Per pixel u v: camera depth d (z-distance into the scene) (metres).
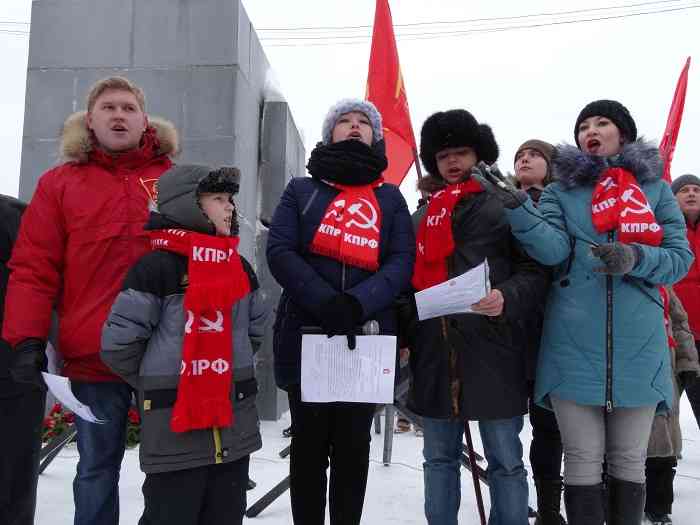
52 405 4.68
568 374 2.23
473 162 2.59
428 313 2.21
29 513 2.36
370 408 2.34
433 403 2.40
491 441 2.37
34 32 5.09
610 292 2.21
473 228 2.44
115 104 2.37
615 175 2.30
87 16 5.09
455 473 2.47
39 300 2.19
